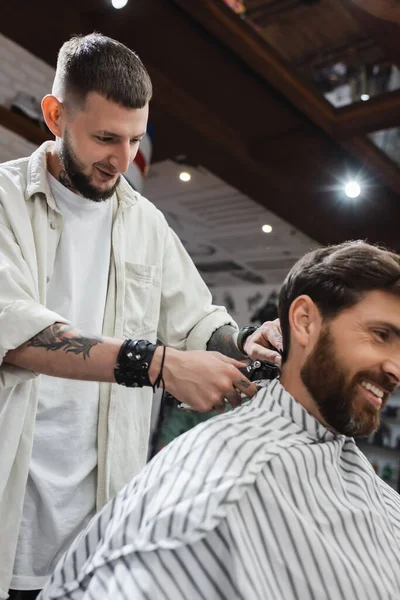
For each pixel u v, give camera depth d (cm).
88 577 84
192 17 374
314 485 88
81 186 133
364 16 337
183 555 78
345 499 91
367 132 443
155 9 368
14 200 130
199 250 587
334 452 93
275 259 558
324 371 93
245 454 85
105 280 142
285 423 93
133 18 377
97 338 115
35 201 133
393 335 91
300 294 97
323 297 94
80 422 133
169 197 542
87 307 139
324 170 495
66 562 92
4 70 345
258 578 78
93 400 136
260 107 454
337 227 537
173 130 464
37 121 362
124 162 129
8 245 124
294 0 349
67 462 131
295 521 83
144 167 356
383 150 474
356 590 83
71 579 90
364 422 93
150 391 146
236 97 444
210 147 474
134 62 128
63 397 132
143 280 146
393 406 503
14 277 119
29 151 357
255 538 81
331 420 94
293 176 501
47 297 133
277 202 523
